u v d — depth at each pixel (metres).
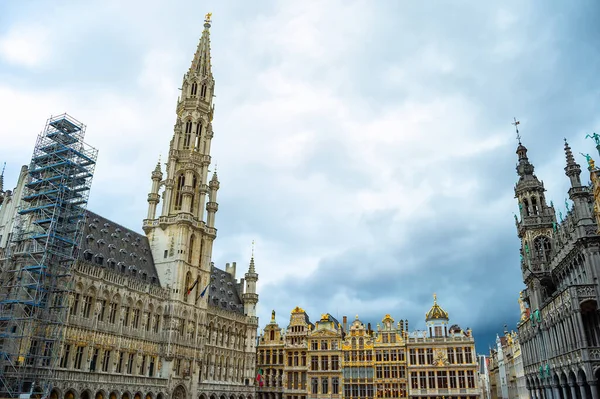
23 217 62.44
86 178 65.69
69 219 63.34
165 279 82.81
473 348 86.62
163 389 74.50
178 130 96.56
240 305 104.44
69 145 63.97
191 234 88.81
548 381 50.22
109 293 68.56
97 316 65.50
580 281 45.62
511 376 98.50
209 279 90.81
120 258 77.19
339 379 92.69
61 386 57.19
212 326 89.88
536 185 60.16
